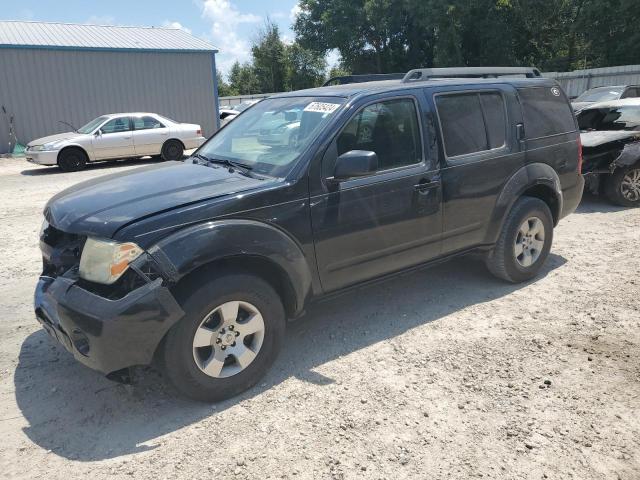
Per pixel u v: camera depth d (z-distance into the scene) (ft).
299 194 11.41
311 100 13.60
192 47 73.41
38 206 30.60
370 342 13.10
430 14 103.60
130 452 9.29
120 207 10.47
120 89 69.05
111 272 9.53
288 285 11.49
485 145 14.90
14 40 63.00
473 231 14.82
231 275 10.42
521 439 9.32
